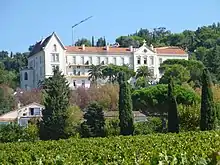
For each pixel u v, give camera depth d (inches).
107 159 689.6
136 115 2802.7
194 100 2600.9
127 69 5403.5
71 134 2273.6
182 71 4566.9
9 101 3587.6
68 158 746.2
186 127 2134.6
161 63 5925.2
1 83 3909.9
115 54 5905.5
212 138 1074.7
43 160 727.1
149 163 432.5
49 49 5561.0
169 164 435.8
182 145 907.4
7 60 7317.9
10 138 2119.8
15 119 2920.8
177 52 6102.4
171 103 1971.0
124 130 2053.4
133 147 959.6
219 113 2209.6
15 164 773.9
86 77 5511.8
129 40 7859.3
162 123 2246.6
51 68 5546.3
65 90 2422.5
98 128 2149.4
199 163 400.5
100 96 3518.7
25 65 7170.3
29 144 1408.7
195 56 6742.1
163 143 1061.8
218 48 5462.6
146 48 5974.4
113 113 2987.2
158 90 2775.6
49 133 2271.2
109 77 5182.1
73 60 5738.2
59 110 2308.1
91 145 1179.9
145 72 5423.2
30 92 3954.2
